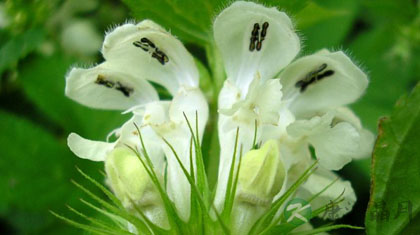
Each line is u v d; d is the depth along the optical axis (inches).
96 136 4.9
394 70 5.5
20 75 5.1
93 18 5.9
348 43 6.0
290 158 3.7
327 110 3.9
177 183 3.6
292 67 3.8
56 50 5.6
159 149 3.7
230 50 3.7
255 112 3.6
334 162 3.7
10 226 5.1
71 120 5.0
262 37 3.7
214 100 4.0
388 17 5.7
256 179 3.5
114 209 3.5
